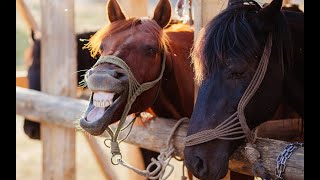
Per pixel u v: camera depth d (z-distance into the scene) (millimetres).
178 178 5004
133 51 3340
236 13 3008
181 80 3830
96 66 3248
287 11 3457
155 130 3723
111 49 3324
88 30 6359
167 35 3756
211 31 2949
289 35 3139
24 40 13961
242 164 3166
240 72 2920
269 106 3055
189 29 4078
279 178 2859
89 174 7844
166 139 3621
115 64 3232
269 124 3691
